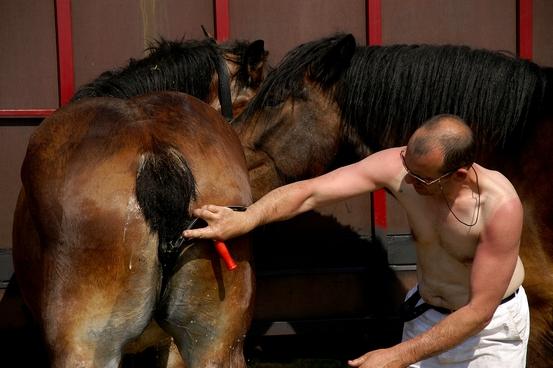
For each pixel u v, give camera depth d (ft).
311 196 14.38
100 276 12.50
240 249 13.69
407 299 15.53
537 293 18.11
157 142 13.09
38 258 14.01
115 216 12.50
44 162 13.42
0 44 23.79
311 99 19.70
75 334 12.45
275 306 24.61
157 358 15.71
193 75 21.11
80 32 24.26
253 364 25.03
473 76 18.74
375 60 19.31
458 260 14.05
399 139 19.36
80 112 14.03
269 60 25.03
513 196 13.42
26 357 24.93
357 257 25.35
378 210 24.81
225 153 14.06
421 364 14.71
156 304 13.01
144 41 24.58
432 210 13.98
